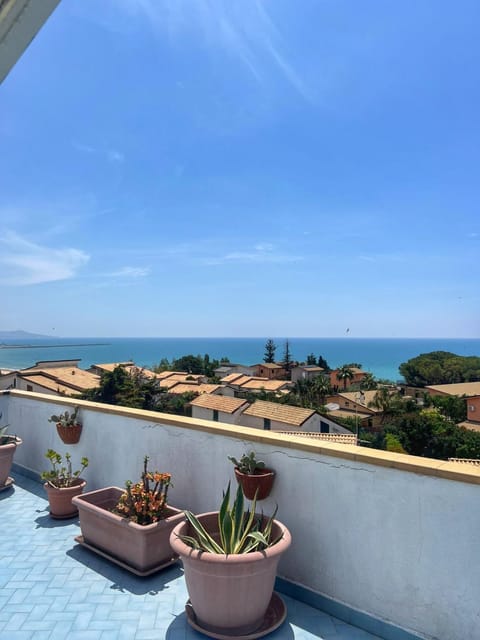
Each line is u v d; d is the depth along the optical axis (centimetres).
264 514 284
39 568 301
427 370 7962
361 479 237
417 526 215
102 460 419
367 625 233
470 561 198
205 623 232
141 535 287
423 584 213
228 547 241
